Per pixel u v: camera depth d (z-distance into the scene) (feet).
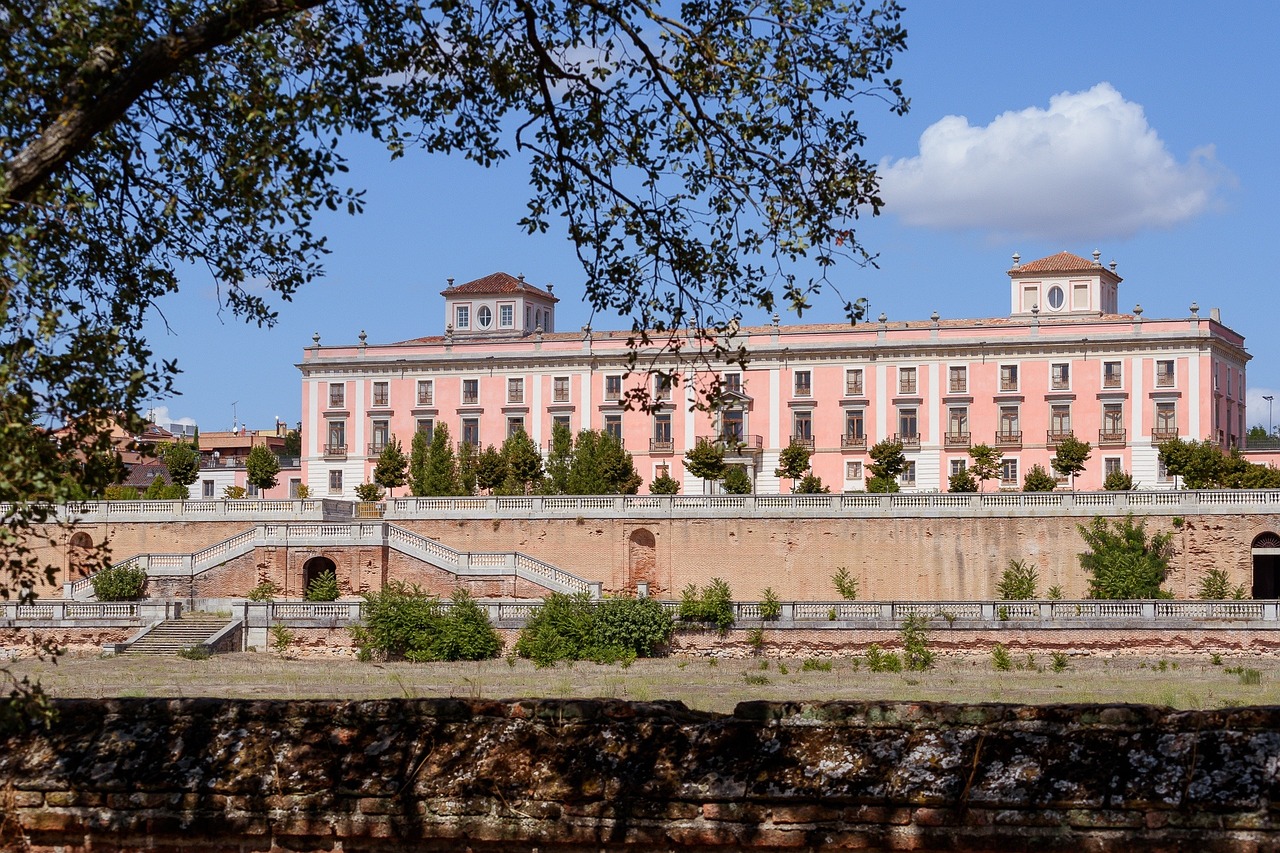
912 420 387.14
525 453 345.92
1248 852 40.14
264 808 44.29
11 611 239.30
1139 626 221.25
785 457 352.49
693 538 284.41
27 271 45.55
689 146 60.64
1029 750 42.37
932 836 41.60
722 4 59.16
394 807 43.83
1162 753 41.70
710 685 194.70
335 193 60.13
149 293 62.44
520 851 43.42
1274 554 283.18
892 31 59.16
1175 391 371.56
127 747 45.85
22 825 44.96
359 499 414.82
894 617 227.40
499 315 440.04
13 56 49.57
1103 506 267.80
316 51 57.82
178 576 263.08
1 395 45.55
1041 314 414.41
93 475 49.37
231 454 533.55
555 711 45.14
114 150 58.85
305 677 200.03
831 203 60.18
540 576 258.57
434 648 225.76
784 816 42.34
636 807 42.98
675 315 62.28
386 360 417.08
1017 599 246.06
